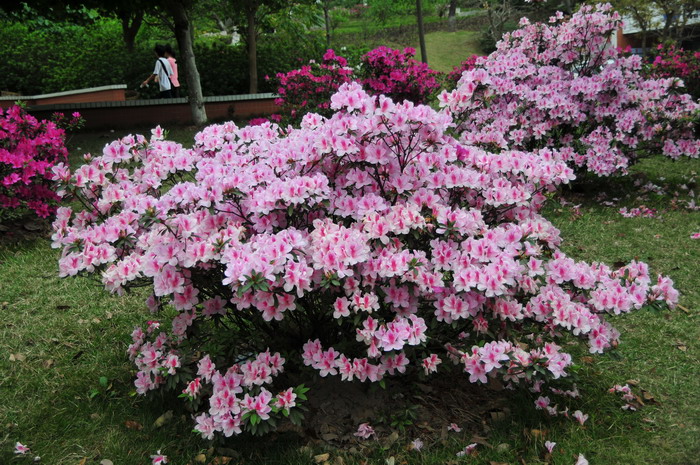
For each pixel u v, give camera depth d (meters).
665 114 6.18
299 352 3.01
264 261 2.27
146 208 2.50
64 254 2.65
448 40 26.59
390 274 2.43
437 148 2.85
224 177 2.55
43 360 3.40
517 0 19.92
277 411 2.42
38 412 2.93
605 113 6.35
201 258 2.38
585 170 6.80
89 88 14.74
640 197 6.46
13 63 16.73
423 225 2.50
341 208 2.64
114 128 12.02
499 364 2.49
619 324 3.84
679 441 2.69
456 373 3.23
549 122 6.16
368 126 2.59
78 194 2.78
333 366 2.57
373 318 2.59
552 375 2.50
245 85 15.35
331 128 2.65
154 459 2.57
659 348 3.53
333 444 2.72
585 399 3.02
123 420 2.88
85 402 3.04
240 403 2.46
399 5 26.75
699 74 9.04
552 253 3.10
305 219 2.79
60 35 19.41
